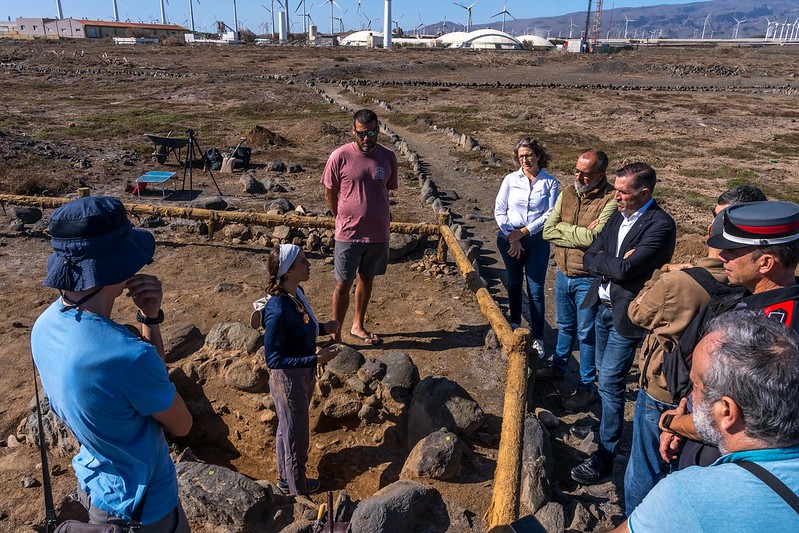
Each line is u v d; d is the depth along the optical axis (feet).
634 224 11.94
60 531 6.77
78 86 120.16
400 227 24.73
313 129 63.46
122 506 6.61
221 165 46.65
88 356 5.90
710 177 49.93
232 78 137.39
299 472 12.14
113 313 20.07
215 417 15.14
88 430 6.17
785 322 7.34
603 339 13.51
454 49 284.82
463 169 49.57
